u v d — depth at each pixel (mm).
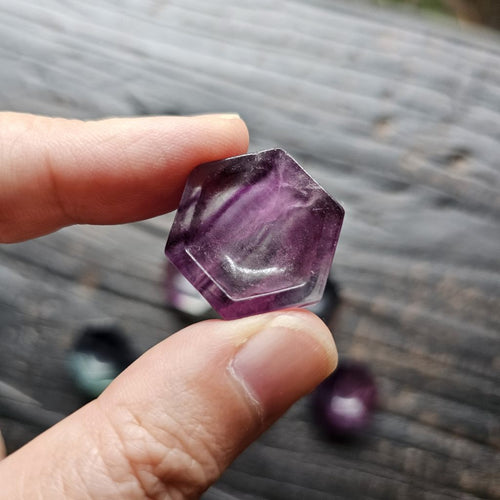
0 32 128
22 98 123
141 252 113
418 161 119
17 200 97
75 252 112
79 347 107
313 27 131
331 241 76
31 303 109
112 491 70
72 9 130
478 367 106
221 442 74
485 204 116
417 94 124
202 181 80
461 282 111
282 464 101
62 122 97
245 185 78
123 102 123
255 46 129
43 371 106
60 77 125
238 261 77
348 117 123
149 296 110
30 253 112
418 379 105
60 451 72
